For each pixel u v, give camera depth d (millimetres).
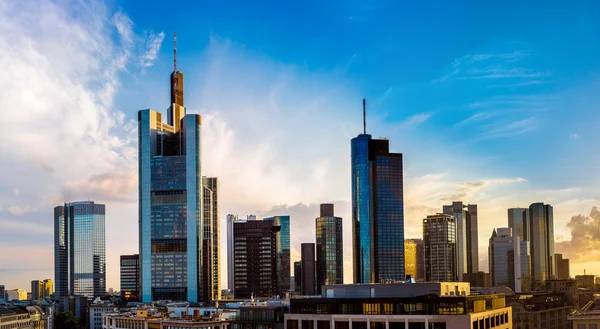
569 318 199250
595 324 195375
